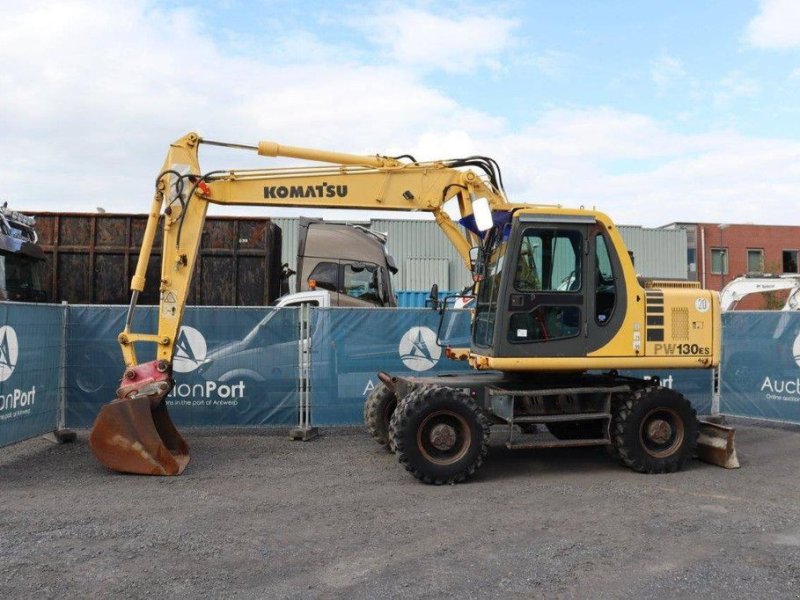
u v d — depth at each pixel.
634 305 7.48
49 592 4.19
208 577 4.43
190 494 6.51
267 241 13.23
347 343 9.89
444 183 8.27
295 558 4.77
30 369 8.26
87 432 9.78
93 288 13.04
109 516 5.77
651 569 4.57
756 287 15.71
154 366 7.68
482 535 5.28
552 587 4.27
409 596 4.14
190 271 7.88
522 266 7.32
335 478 7.19
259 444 9.07
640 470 7.38
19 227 11.12
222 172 7.95
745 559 4.76
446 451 7.00
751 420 11.09
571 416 7.37
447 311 10.23
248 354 9.66
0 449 8.58
